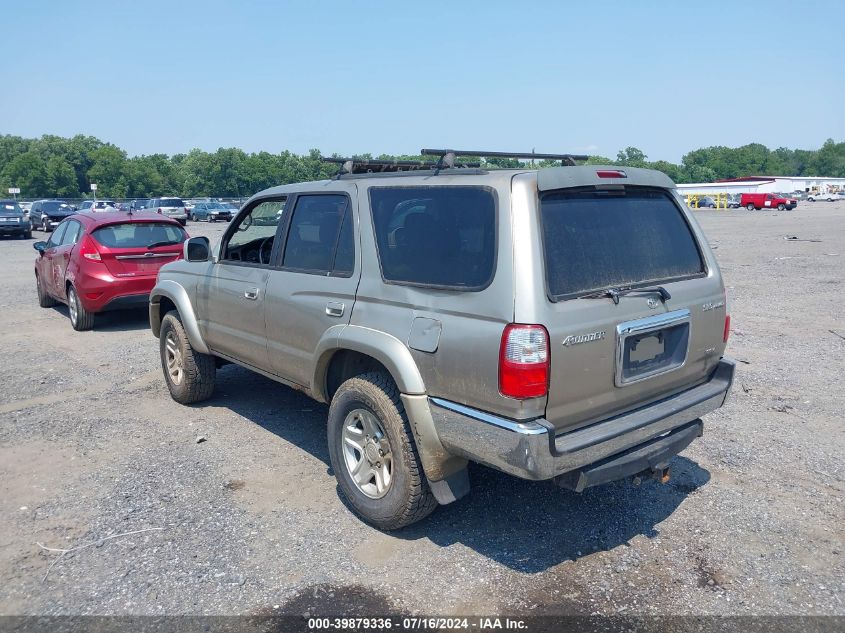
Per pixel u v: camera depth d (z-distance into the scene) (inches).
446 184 145.4
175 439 216.7
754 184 4173.2
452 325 135.2
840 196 4060.0
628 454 142.3
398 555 148.5
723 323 166.9
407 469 147.1
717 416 232.2
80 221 406.0
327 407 247.3
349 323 160.1
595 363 133.3
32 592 136.9
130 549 151.9
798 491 176.7
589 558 146.9
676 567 143.3
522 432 123.5
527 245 127.9
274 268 190.7
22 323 420.8
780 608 129.6
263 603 132.2
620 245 146.6
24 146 5403.5
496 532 158.2
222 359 252.5
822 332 358.9
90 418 237.9
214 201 2025.1
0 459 202.7
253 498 175.6
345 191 171.6
